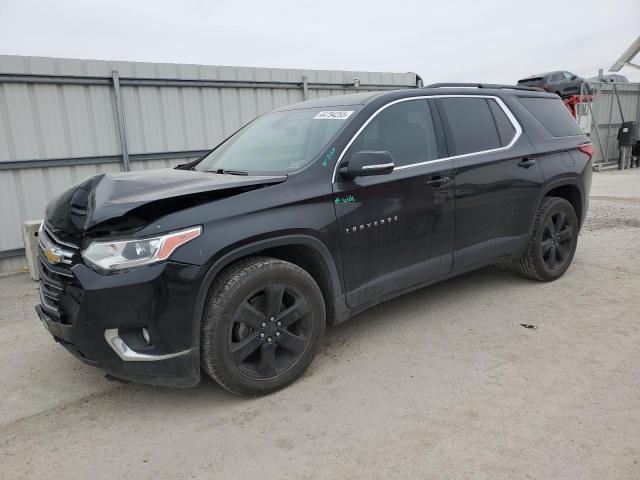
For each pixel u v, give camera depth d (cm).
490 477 239
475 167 421
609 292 480
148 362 284
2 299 569
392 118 387
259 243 305
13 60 695
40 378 362
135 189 311
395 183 370
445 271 416
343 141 355
